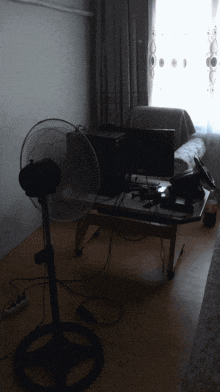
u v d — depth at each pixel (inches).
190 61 145.9
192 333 80.4
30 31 109.4
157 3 142.9
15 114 106.9
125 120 156.0
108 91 155.6
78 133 59.2
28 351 75.2
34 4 109.3
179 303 90.3
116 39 147.2
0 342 77.9
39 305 89.3
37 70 116.2
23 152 59.4
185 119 142.4
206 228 129.3
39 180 56.3
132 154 97.8
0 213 105.3
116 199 98.6
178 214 89.8
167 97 153.4
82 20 144.3
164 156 94.9
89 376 68.7
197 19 140.3
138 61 149.5
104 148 96.9
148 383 68.1
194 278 100.4
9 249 112.4
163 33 145.7
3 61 98.3
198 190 97.0
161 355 74.5
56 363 70.1
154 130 93.6
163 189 103.0
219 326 58.1
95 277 100.8
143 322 83.7
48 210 65.7
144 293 94.2
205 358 52.0
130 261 108.8
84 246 114.7
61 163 61.2
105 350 75.7
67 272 102.9
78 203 65.0
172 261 98.0
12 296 92.4
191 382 48.3
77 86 147.3
